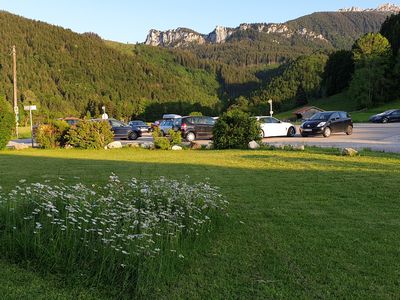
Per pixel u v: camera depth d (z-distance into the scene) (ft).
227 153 56.95
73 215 15.74
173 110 409.28
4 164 45.57
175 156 54.44
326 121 94.48
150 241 14.83
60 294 12.56
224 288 13.73
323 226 20.59
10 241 14.89
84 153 61.11
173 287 13.66
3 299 11.89
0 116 66.90
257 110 364.79
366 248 17.44
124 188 24.93
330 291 13.62
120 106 401.90
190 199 21.25
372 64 281.33
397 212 23.27
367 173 36.63
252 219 21.76
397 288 13.88
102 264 13.79
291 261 16.06
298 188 30.01
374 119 168.66
